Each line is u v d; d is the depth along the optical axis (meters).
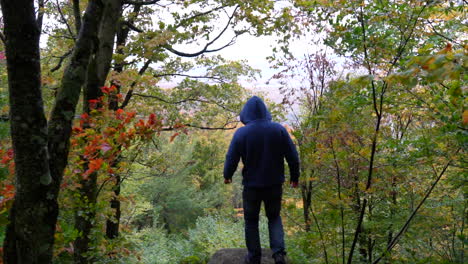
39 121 1.88
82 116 3.26
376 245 4.81
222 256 3.96
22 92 1.80
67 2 6.97
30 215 1.94
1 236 3.19
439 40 3.60
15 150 1.88
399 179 3.81
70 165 3.40
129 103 8.81
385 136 3.96
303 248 4.27
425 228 4.08
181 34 6.41
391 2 3.49
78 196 3.79
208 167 22.44
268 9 6.93
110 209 4.79
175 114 8.52
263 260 3.78
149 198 18.09
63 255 4.46
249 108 3.35
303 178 4.37
